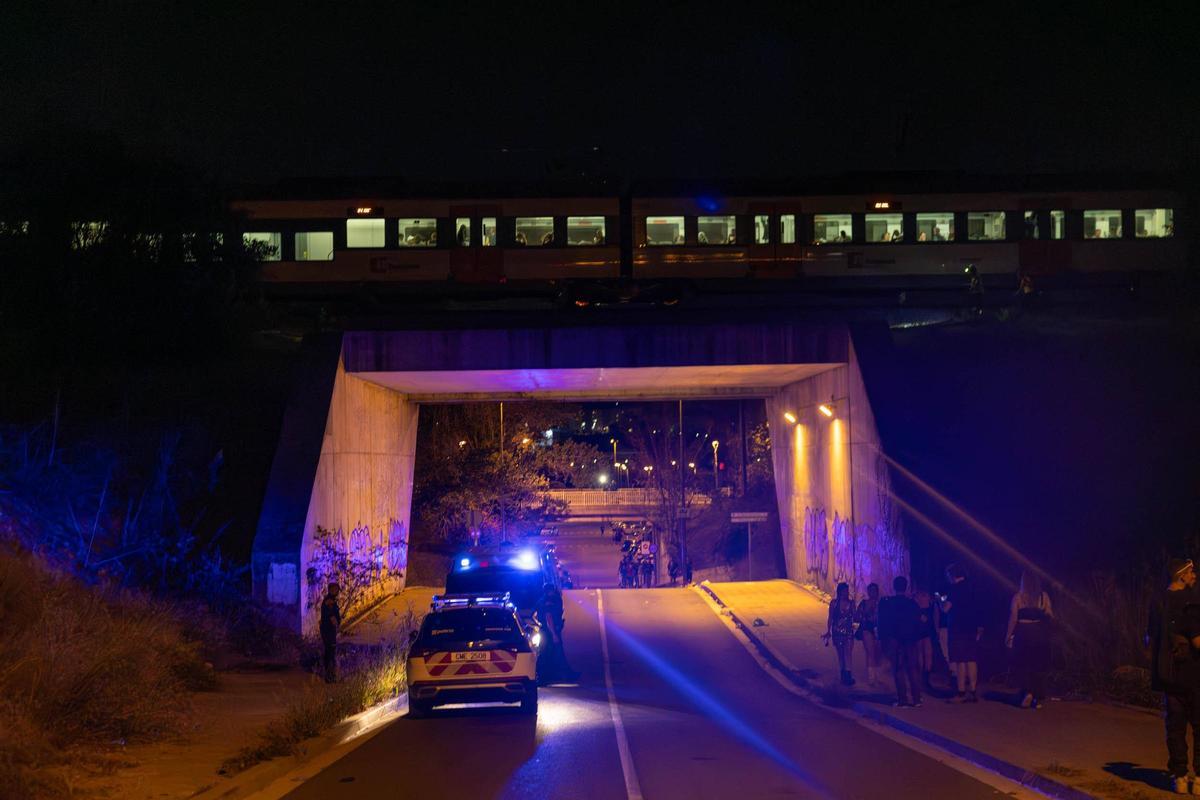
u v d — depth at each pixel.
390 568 31.67
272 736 11.29
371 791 9.55
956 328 29.61
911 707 13.89
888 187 31.55
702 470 64.19
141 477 24.39
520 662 14.27
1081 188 31.58
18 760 8.73
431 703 14.19
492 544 44.88
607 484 91.38
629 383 31.73
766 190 31.56
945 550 21.81
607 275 31.31
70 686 10.88
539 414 45.81
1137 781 8.75
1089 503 22.78
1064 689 14.42
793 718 14.37
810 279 31.36
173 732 11.33
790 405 34.16
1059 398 26.06
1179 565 8.62
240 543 23.19
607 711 15.13
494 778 10.16
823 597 29.39
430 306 34.22
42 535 20.27
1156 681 8.55
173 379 27.50
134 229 26.05
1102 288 32.16
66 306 25.73
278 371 28.42
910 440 23.98
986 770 10.10
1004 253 31.38
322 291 31.12
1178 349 27.81
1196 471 23.28
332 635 16.91
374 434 29.88
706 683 18.39
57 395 24.89
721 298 36.97
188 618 19.28
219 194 27.58
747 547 49.03
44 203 25.69
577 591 35.72
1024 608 13.41
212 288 27.09
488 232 31.30
